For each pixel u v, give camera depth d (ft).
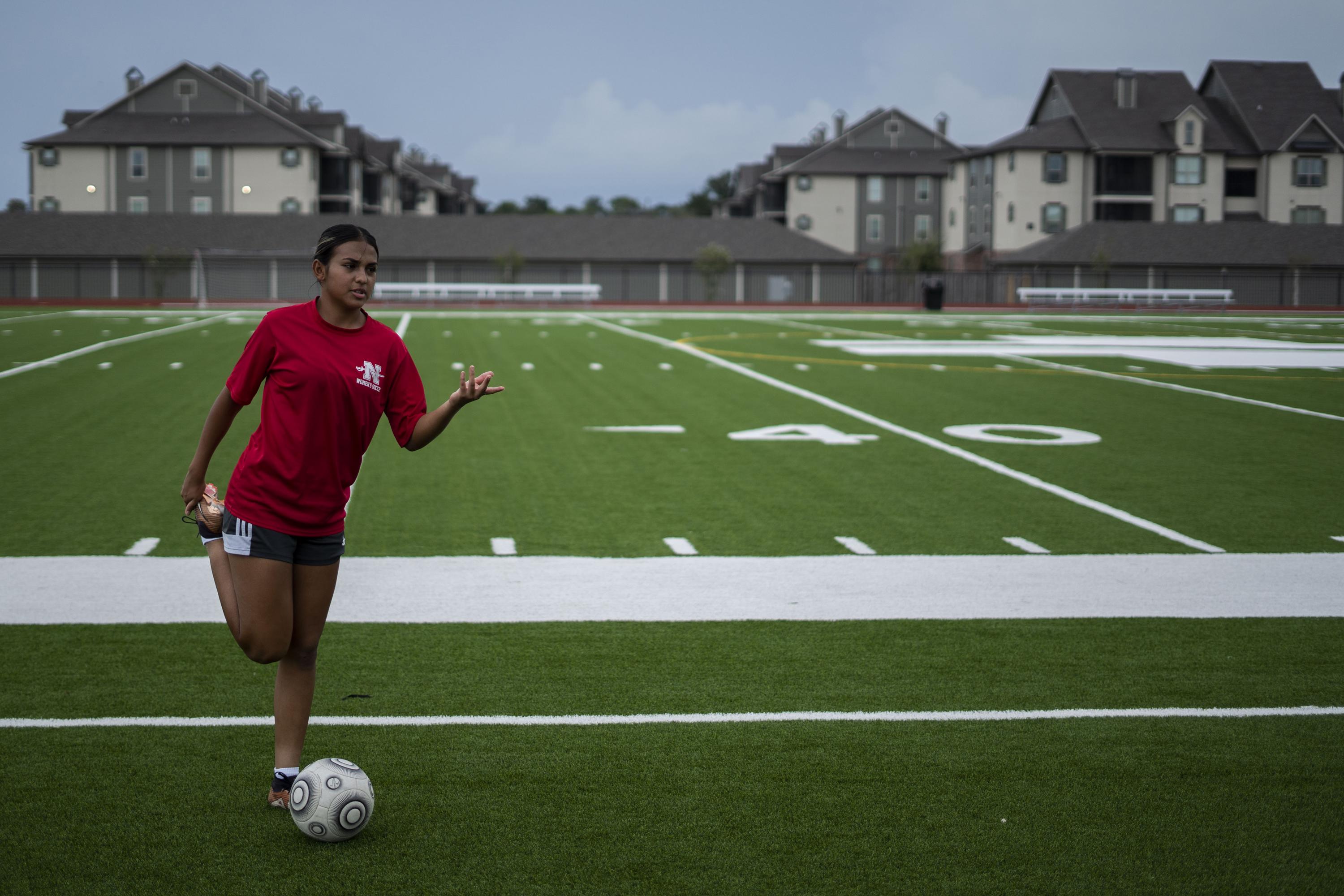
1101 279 209.77
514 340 92.99
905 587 23.41
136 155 239.91
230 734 15.47
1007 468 37.37
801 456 39.40
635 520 29.48
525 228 223.51
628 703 16.78
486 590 22.85
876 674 18.16
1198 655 19.20
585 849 12.37
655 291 218.59
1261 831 12.90
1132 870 12.00
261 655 13.01
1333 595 22.97
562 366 69.72
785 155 283.38
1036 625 20.83
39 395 52.85
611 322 128.16
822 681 17.79
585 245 219.61
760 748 15.15
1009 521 29.73
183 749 14.96
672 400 54.44
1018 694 17.28
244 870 11.85
